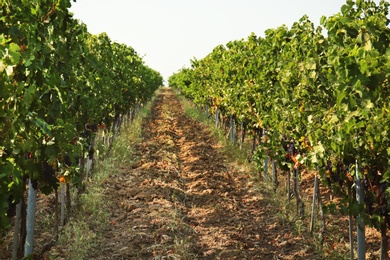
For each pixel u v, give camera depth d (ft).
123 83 48.29
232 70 48.03
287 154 30.27
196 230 29.91
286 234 29.37
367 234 29.30
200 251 26.30
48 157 17.78
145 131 77.92
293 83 27.32
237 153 52.75
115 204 34.65
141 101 95.35
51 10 19.10
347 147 18.42
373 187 19.16
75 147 23.24
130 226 29.68
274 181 38.04
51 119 19.40
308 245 27.37
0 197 12.00
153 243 27.04
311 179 41.73
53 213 29.81
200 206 35.86
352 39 17.25
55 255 23.76
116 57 48.14
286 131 28.94
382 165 18.39
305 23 25.91
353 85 15.53
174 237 27.86
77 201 30.73
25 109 13.53
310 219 31.63
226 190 39.88
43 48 17.80
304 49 24.93
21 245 21.66
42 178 18.70
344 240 28.17
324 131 22.39
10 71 12.25
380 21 16.56
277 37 29.48
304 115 25.46
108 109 41.45
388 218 19.04
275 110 30.45
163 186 39.47
